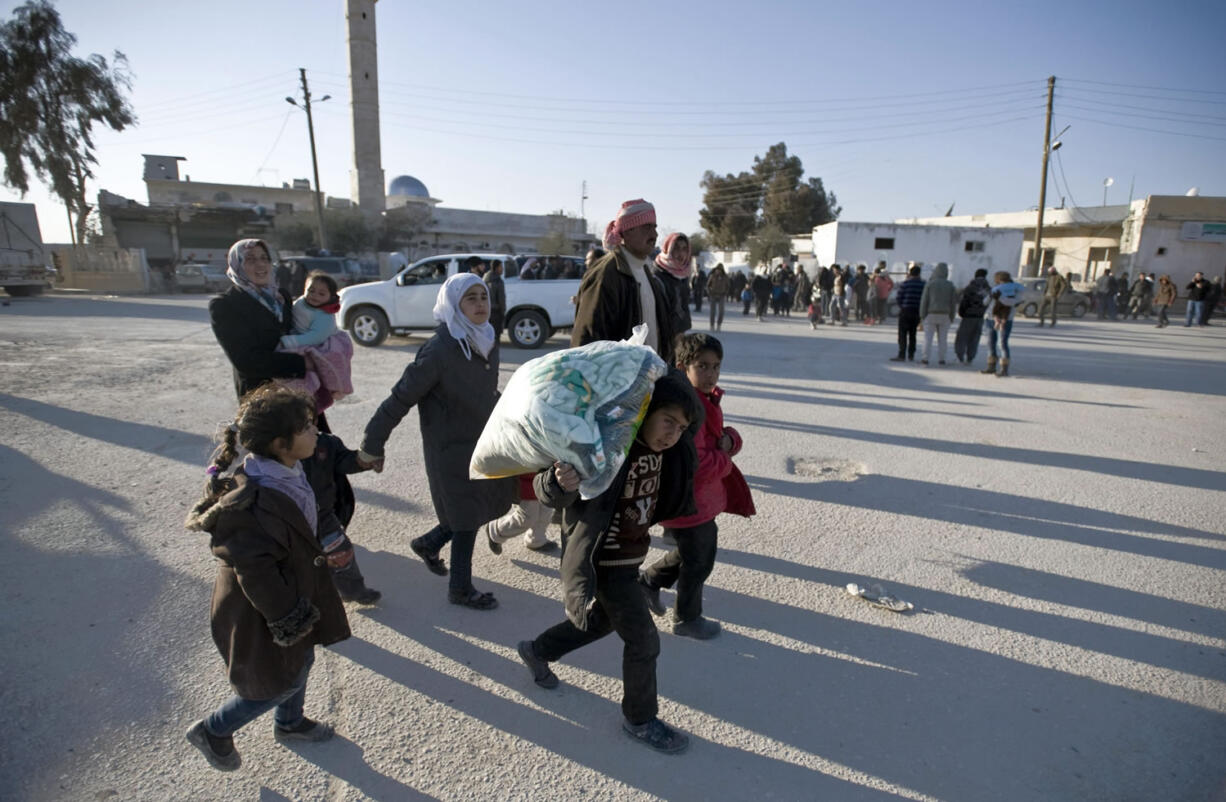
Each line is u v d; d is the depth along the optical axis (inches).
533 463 92.5
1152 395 346.9
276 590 80.6
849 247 1223.5
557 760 93.9
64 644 115.3
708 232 2506.2
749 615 132.5
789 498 193.2
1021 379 389.1
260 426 83.3
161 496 180.9
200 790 87.2
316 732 95.9
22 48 1259.8
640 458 94.2
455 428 127.5
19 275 948.6
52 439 229.0
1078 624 130.1
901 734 100.3
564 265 514.3
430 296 467.2
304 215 1589.6
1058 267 1374.3
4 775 87.7
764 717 103.5
